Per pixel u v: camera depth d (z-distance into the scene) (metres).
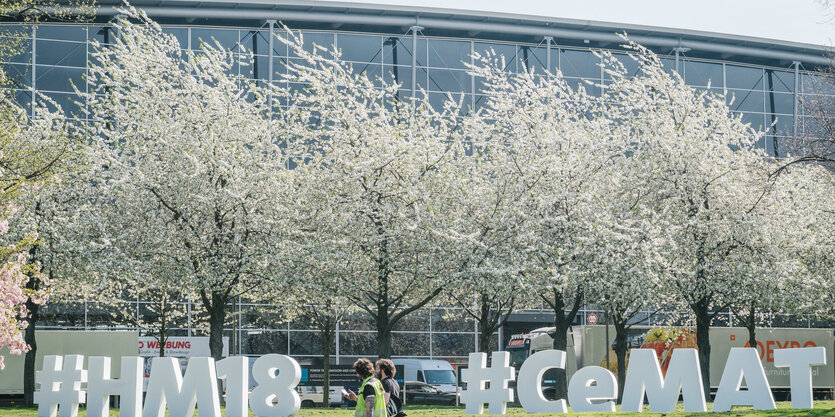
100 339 40.84
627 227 31.98
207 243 32.56
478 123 35.84
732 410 21.33
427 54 62.59
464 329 61.59
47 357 22.47
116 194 33.78
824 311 41.94
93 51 56.41
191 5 58.31
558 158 33.91
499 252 32.22
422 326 60.62
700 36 66.12
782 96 69.69
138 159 33.81
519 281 30.80
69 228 32.59
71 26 56.19
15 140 33.38
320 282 32.62
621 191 35.59
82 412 27.58
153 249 32.88
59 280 36.31
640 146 36.69
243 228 32.81
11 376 40.06
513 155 34.53
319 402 45.09
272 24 58.69
